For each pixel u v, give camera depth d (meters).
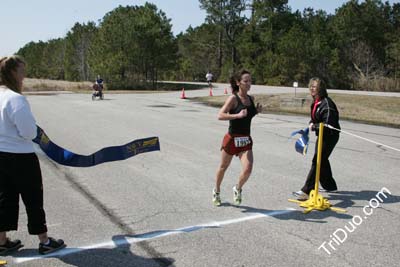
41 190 4.29
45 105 22.56
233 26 74.12
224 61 77.56
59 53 87.75
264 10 64.12
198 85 53.91
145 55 50.25
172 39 52.59
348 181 7.34
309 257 4.36
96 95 27.77
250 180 7.31
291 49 53.62
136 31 49.16
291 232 5.01
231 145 5.63
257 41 64.81
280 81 54.69
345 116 18.69
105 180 7.25
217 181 5.87
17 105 3.96
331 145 6.21
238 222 5.31
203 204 6.02
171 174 7.70
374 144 11.27
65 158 4.76
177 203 6.05
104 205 5.93
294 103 22.78
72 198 6.23
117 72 49.16
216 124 14.88
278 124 15.36
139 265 4.15
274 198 6.30
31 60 101.50
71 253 4.40
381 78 50.41
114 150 4.91
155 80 53.38
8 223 4.27
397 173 7.97
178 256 4.35
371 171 8.10
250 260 4.27
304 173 7.85
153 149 5.14
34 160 4.20
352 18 57.16
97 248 4.53
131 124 14.54
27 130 3.99
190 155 9.41
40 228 4.27
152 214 5.58
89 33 70.25
